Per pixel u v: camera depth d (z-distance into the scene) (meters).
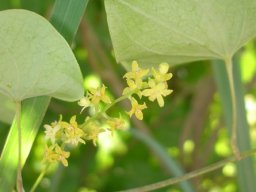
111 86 0.34
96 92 0.12
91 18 0.33
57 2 0.14
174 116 0.39
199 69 0.37
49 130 0.13
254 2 0.13
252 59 0.40
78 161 0.37
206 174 0.37
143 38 0.13
